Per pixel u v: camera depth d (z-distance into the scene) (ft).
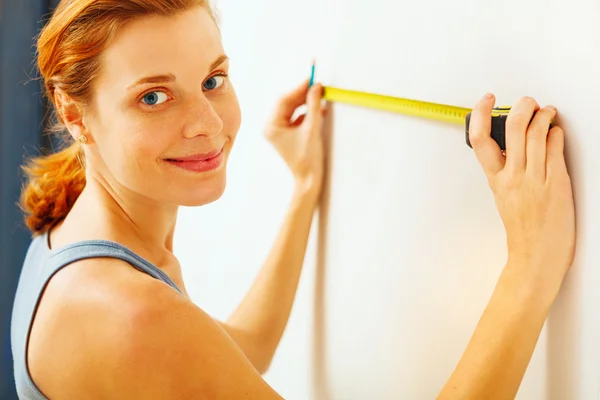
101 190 3.25
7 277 6.06
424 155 3.43
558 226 2.81
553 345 2.96
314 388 4.21
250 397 2.80
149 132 2.96
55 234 3.51
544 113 2.84
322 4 3.93
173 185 3.10
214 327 2.80
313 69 3.99
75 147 3.65
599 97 2.68
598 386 2.78
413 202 3.51
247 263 4.72
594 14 2.68
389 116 3.59
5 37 5.78
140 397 2.71
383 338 3.74
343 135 3.90
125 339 2.67
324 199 4.06
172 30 2.90
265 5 4.37
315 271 4.16
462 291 3.32
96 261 2.97
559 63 2.82
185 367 2.68
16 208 6.03
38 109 6.02
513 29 2.98
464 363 2.90
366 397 3.87
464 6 3.16
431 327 3.48
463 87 3.21
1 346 6.09
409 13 3.42
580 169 2.80
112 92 2.94
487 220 3.18
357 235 3.85
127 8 2.85
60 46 2.98
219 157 3.19
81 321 2.81
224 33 4.78
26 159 6.00
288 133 4.03
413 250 3.54
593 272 2.78
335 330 4.04
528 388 3.08
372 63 3.66
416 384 3.58
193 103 3.00
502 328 2.83
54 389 2.93
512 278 2.87
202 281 5.18
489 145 2.93
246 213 4.70
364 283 3.83
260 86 4.49
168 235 3.78
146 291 2.73
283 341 4.43
